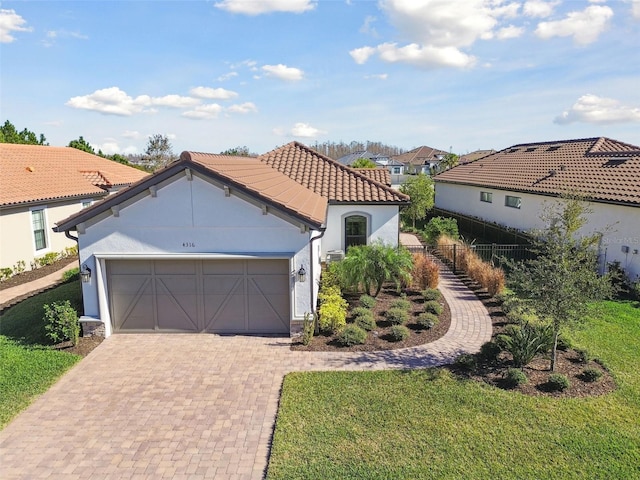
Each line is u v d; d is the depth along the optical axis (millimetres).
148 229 11977
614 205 17375
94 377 10164
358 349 11453
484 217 29578
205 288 12508
